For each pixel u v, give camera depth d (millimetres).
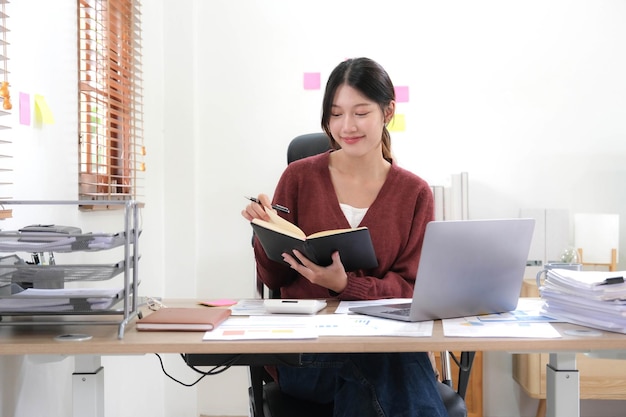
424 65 3727
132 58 3057
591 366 3371
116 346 1448
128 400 3064
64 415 2268
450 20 3725
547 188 3738
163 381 3623
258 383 1830
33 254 1758
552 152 3738
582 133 3740
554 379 1721
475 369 3594
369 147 2047
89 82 2559
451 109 3725
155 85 3547
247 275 3764
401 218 2162
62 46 2266
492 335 1532
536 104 3734
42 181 2096
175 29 3672
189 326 1571
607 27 3729
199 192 3754
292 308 1794
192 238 3684
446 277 1668
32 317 1714
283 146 3754
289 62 3742
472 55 3727
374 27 3725
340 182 2191
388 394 1662
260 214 1930
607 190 3736
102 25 2609
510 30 3727
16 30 1908
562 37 3729
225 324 1646
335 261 1864
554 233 3557
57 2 2219
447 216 3490
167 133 3674
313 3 3736
